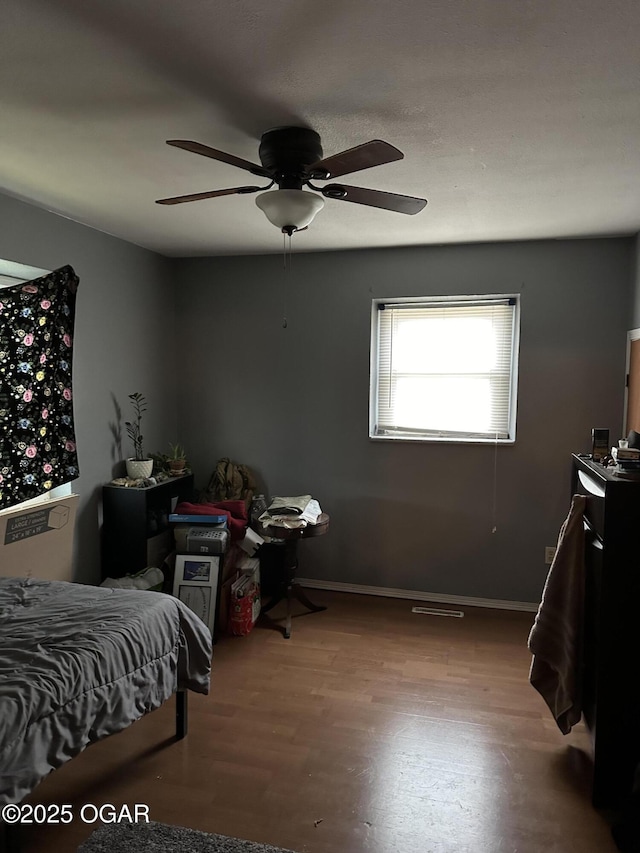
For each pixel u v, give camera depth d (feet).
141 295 12.57
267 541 12.93
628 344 11.12
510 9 4.14
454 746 7.70
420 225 10.30
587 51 4.70
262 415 13.56
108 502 11.45
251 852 5.85
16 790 4.99
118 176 7.95
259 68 5.03
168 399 13.76
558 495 11.87
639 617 6.48
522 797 6.76
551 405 11.75
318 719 8.30
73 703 5.67
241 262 13.37
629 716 6.54
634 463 6.74
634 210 9.32
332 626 11.48
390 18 4.26
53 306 9.85
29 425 9.59
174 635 7.40
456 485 12.42
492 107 5.73
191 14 4.27
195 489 13.97
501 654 10.31
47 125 6.27
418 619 11.82
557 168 7.41
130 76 5.22
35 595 7.66
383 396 13.06
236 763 7.32
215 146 6.84
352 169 5.61
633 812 6.15
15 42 4.67
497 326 12.21
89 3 4.15
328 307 12.87
